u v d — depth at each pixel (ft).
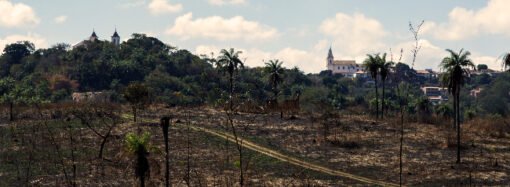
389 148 385.70
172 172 295.48
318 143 389.19
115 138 360.69
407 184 303.27
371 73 490.90
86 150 328.90
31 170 286.05
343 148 382.01
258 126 424.46
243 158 341.00
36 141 341.62
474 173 327.88
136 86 426.10
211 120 435.53
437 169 336.08
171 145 354.74
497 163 350.43
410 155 368.48
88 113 427.74
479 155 371.97
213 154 343.26
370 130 435.94
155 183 255.70
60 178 274.36
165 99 625.41
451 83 348.38
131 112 456.04
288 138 398.21
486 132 448.65
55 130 372.58
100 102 499.92
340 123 454.81
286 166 330.75
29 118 411.13
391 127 451.12
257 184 284.82
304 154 361.92
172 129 397.39
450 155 370.53
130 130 385.91
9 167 288.71
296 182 295.07
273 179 298.76
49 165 295.69
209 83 651.25
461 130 451.94
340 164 343.46
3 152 314.14
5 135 354.33
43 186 259.80
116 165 300.61
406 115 510.17
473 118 541.34
